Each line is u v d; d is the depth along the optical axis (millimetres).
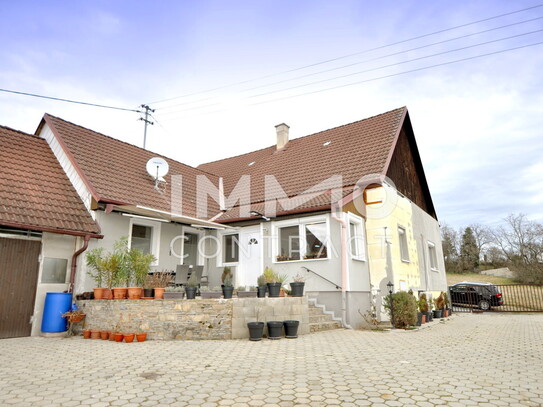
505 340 9336
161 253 13734
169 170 17734
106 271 10859
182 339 9031
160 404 4238
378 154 15539
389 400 4324
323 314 12258
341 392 4633
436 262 20922
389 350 7637
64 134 14305
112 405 4215
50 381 5223
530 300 27375
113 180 13594
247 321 9398
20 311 10062
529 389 4766
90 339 9383
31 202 10906
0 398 4473
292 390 4730
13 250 10180
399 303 12062
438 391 4664
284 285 13242
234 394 4582
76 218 11398
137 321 9266
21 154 12805
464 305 23109
